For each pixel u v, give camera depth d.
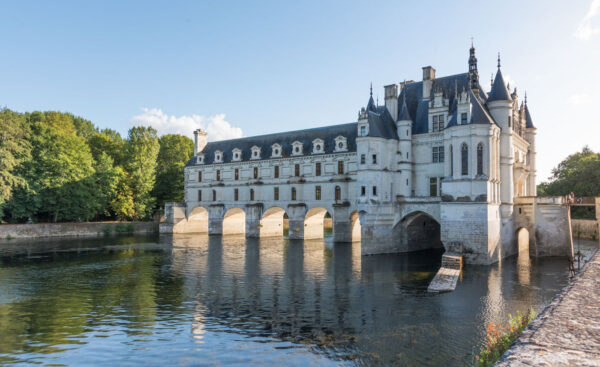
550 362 6.04
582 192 73.31
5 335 22.73
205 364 18.78
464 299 29.69
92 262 47.94
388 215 52.81
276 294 31.88
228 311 27.30
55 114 104.44
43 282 36.72
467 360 18.89
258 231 76.44
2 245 64.38
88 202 80.88
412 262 46.47
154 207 101.50
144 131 94.25
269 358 19.39
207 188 87.62
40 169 76.44
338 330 23.33
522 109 59.06
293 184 74.00
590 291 11.08
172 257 51.72
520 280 35.69
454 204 44.44
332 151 70.44
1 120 70.25
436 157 52.44
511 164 47.91
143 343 21.44
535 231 48.66
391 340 21.64
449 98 54.44
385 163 52.78
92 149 99.94
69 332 23.22
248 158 83.06
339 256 51.56
